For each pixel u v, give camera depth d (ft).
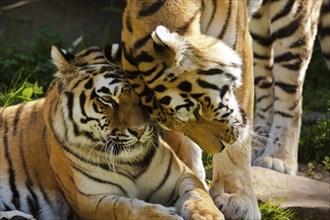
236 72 30.66
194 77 29.68
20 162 36.17
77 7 63.10
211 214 31.07
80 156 33.01
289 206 36.86
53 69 54.34
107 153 32.65
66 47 58.54
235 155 34.30
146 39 29.81
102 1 63.93
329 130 46.68
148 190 34.12
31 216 34.42
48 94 34.53
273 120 44.83
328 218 37.11
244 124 32.65
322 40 48.91
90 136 32.63
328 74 58.85
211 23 32.63
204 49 29.94
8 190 36.17
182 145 35.83
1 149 36.50
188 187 32.86
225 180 34.37
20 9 62.69
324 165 44.78
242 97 34.24
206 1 32.40
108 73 31.96
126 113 31.76
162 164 33.63
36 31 61.98
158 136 33.50
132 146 32.63
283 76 44.50
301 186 39.17
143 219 31.37
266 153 43.91
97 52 33.12
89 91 32.32
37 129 36.24
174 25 30.22
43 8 62.80
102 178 33.12
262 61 46.50
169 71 29.43
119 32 62.85
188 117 30.42
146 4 30.42
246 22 34.35
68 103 32.96
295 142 43.86
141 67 29.76
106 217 32.68
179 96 29.81
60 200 35.83
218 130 31.12
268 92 46.55
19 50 56.90
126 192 33.68
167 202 34.04
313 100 55.21
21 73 53.11
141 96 30.71
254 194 34.53
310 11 44.70
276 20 44.73
